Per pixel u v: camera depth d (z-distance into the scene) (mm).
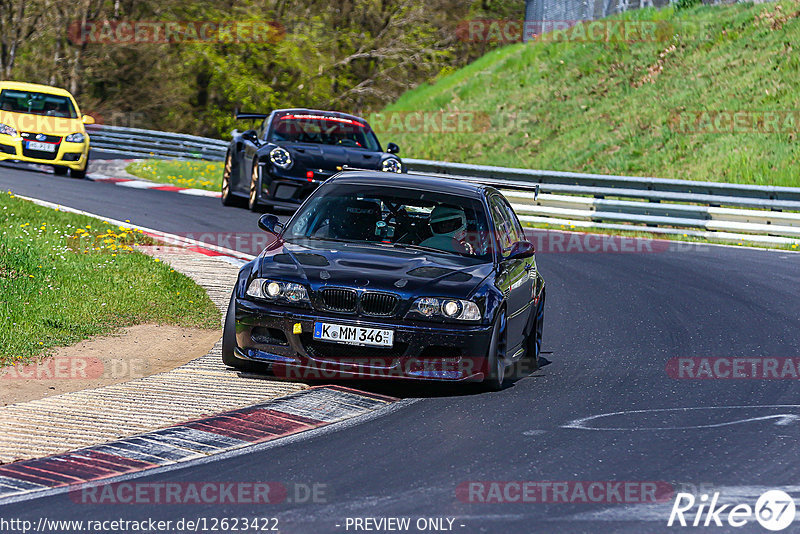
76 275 39562
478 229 30031
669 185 67500
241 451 21188
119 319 35062
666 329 37969
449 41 165750
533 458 21172
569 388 28391
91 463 20047
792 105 93312
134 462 20203
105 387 26266
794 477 20234
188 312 37344
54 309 34344
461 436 22781
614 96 109938
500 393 27484
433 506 17953
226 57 160000
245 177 65250
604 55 118875
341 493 18562
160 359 30641
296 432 22750
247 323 27094
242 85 155375
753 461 21297
